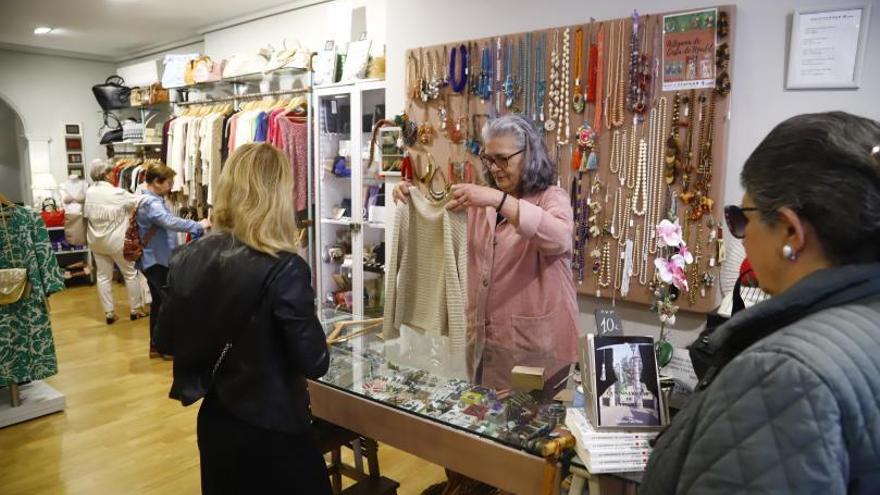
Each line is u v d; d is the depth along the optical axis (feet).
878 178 2.01
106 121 21.75
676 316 8.12
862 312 2.03
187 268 4.52
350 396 5.47
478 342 6.19
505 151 5.82
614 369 3.90
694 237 7.76
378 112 12.89
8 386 10.87
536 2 8.94
